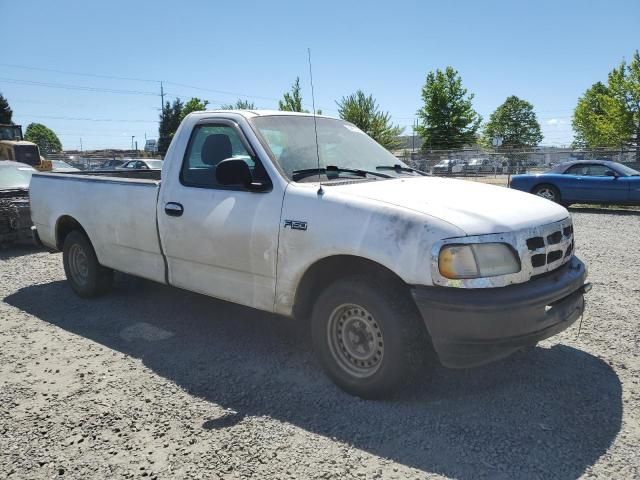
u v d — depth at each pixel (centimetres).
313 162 418
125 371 413
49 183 617
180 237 446
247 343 465
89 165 3488
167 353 447
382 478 279
